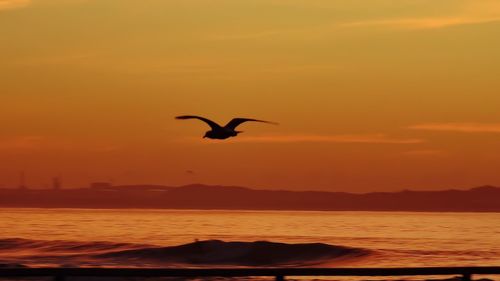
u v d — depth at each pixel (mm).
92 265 141250
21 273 80625
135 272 83438
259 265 154500
